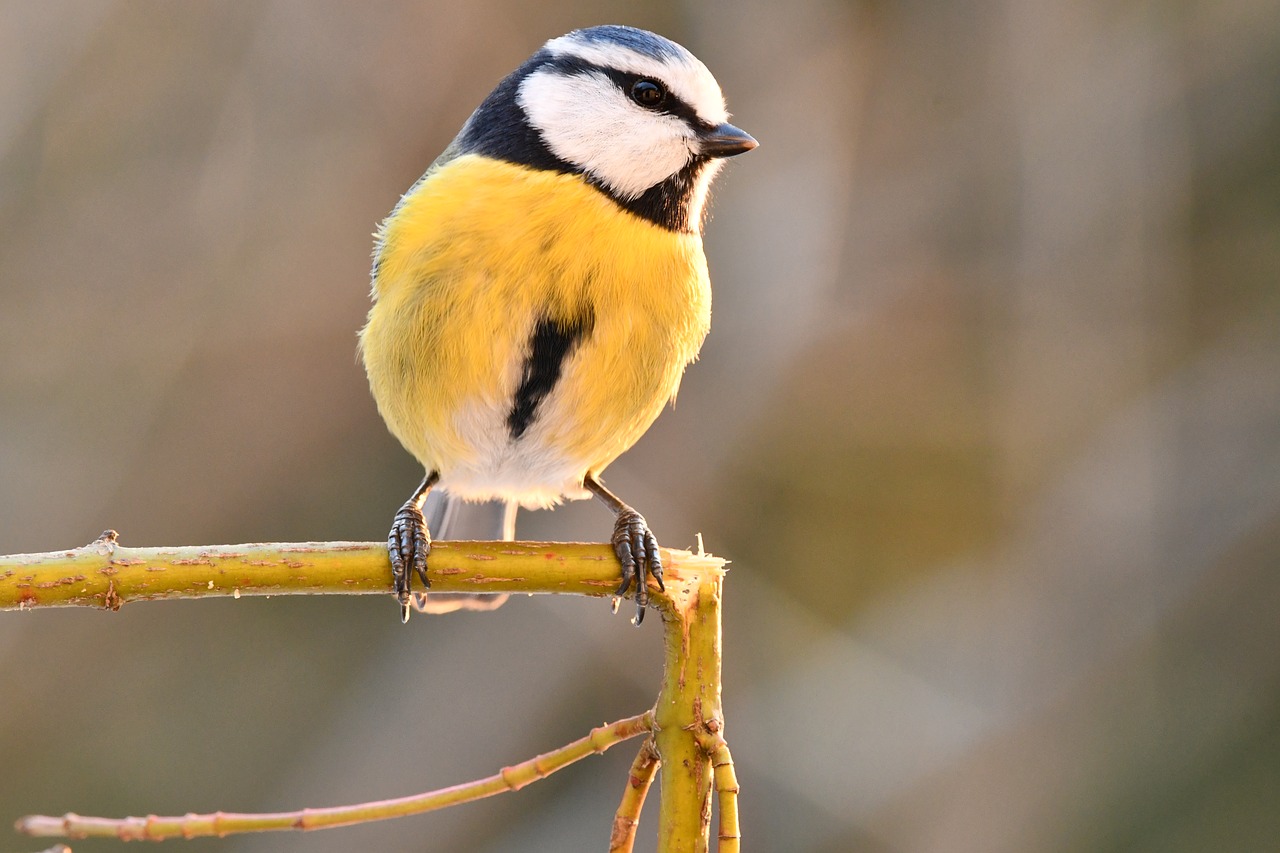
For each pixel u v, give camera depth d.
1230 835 11.77
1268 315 12.96
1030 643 12.33
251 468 12.83
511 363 5.65
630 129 5.71
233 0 12.50
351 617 13.27
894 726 12.09
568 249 5.57
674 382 6.01
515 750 11.93
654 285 5.70
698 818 3.96
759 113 12.85
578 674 12.06
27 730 12.66
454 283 5.57
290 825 3.87
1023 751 11.99
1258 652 12.36
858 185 13.33
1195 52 12.88
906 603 13.04
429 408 5.84
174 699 13.08
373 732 12.21
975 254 13.22
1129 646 12.22
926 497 13.39
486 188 5.62
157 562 4.21
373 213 12.67
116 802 12.59
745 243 12.73
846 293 13.22
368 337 6.00
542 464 6.15
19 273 12.08
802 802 11.88
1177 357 12.85
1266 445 12.69
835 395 13.47
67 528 11.95
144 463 12.55
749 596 12.62
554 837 11.73
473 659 12.21
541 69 5.82
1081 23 12.84
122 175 12.33
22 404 12.05
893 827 11.66
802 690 12.22
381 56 12.63
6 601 4.10
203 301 12.40
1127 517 12.41
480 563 4.47
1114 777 11.98
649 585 4.12
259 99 12.52
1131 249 12.73
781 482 13.25
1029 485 12.68
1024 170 12.88
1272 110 13.08
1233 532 12.53
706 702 4.03
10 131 11.88
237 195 12.47
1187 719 12.27
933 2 13.20
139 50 12.36
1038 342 12.84
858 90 13.12
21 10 11.95
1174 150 12.77
